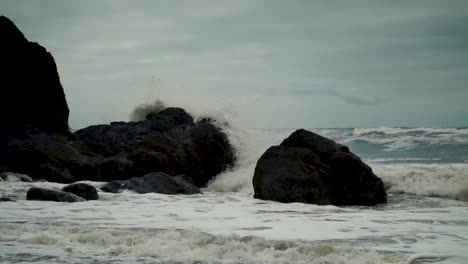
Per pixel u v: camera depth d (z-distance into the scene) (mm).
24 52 23312
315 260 7254
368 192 15031
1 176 17781
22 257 7184
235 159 22000
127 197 14484
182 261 7121
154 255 7438
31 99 23016
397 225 10430
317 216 11766
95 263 6895
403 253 7676
